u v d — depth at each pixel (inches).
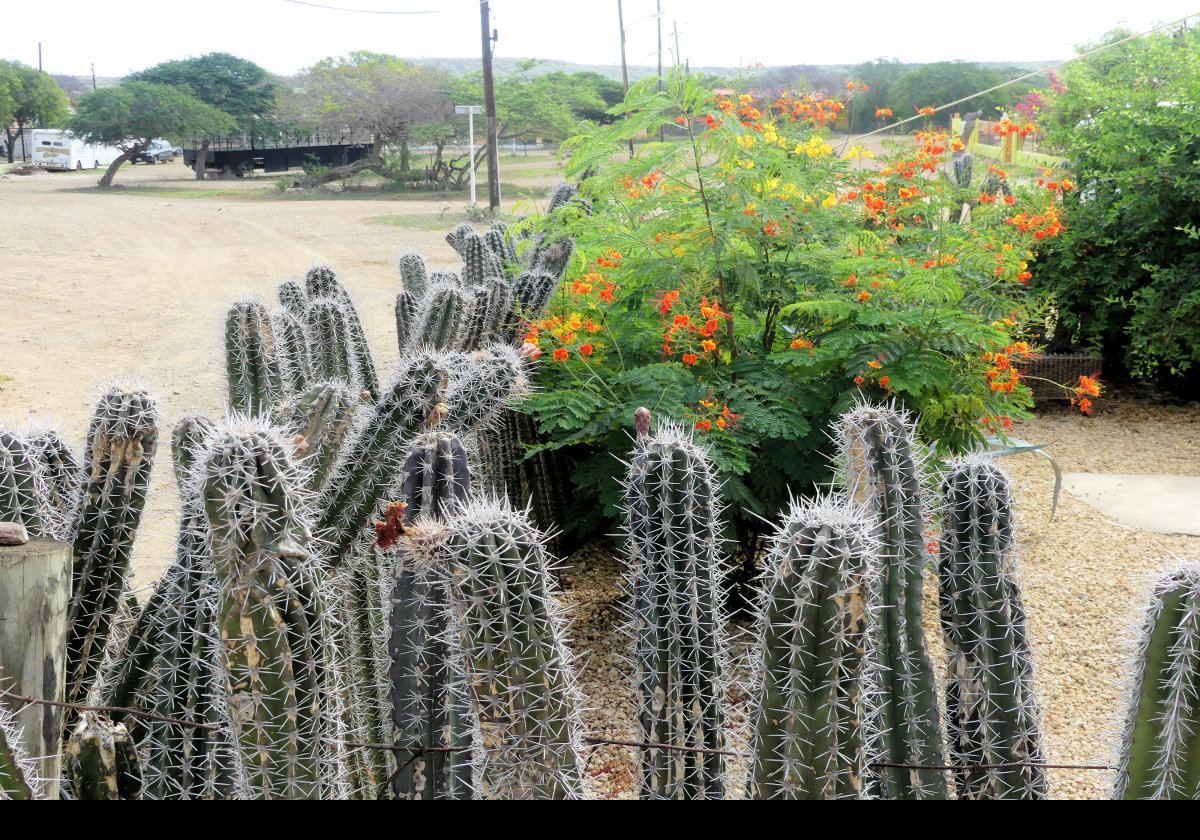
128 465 86.6
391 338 412.5
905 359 167.5
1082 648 170.9
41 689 71.2
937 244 199.5
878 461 90.4
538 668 69.6
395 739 93.4
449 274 222.2
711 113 166.2
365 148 1739.7
